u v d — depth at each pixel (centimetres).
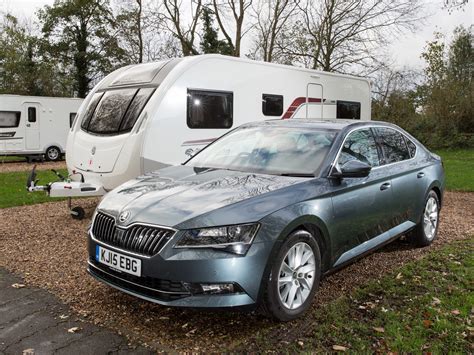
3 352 312
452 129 2436
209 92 823
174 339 331
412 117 2620
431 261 502
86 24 3597
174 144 759
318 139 446
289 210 350
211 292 317
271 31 2434
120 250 343
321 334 334
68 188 713
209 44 2973
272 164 434
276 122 517
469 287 422
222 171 431
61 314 373
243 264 319
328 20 2319
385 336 330
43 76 3369
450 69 2891
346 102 1216
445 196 1048
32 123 1962
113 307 386
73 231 664
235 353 310
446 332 336
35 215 790
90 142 764
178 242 318
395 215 494
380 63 2373
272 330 344
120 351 313
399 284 432
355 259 434
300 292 362
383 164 488
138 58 2794
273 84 972
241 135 508
